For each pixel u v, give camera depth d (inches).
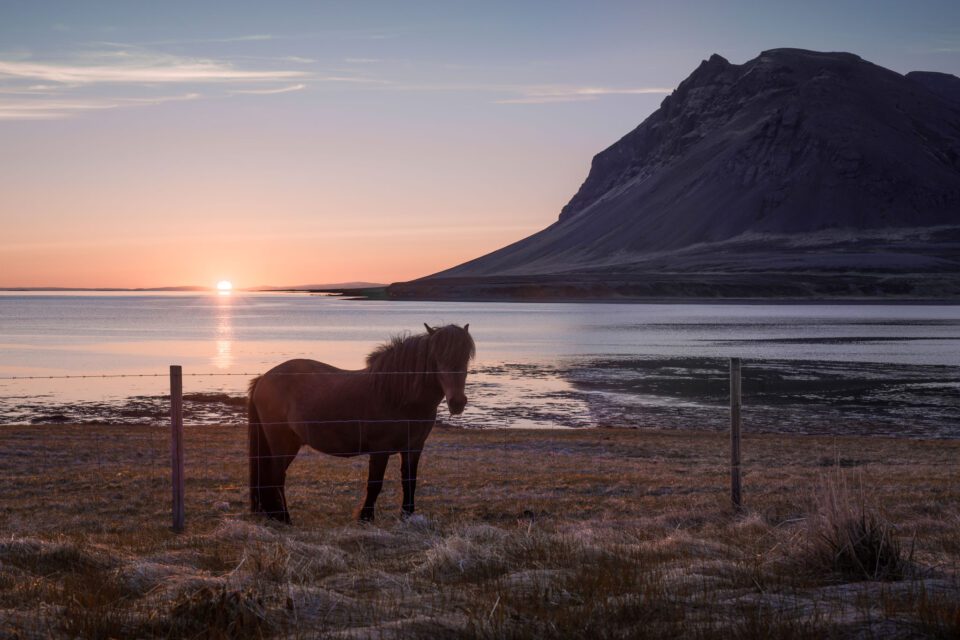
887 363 2037.4
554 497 507.8
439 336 384.8
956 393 1488.7
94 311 7352.4
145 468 635.5
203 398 1418.6
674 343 2832.2
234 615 195.9
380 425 392.2
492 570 260.2
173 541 330.0
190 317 5748.0
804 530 285.4
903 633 178.4
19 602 221.1
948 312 5757.9
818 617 188.1
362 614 208.8
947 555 280.1
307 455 721.6
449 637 185.6
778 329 3676.2
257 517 406.9
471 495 518.0
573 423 1171.9
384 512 437.7
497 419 1210.6
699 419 1205.1
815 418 1207.6
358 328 4037.9
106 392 1541.6
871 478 588.4
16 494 510.9
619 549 289.9
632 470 651.5
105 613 200.4
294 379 410.3
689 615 200.7
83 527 397.7
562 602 215.3
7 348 2709.2
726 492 527.8
